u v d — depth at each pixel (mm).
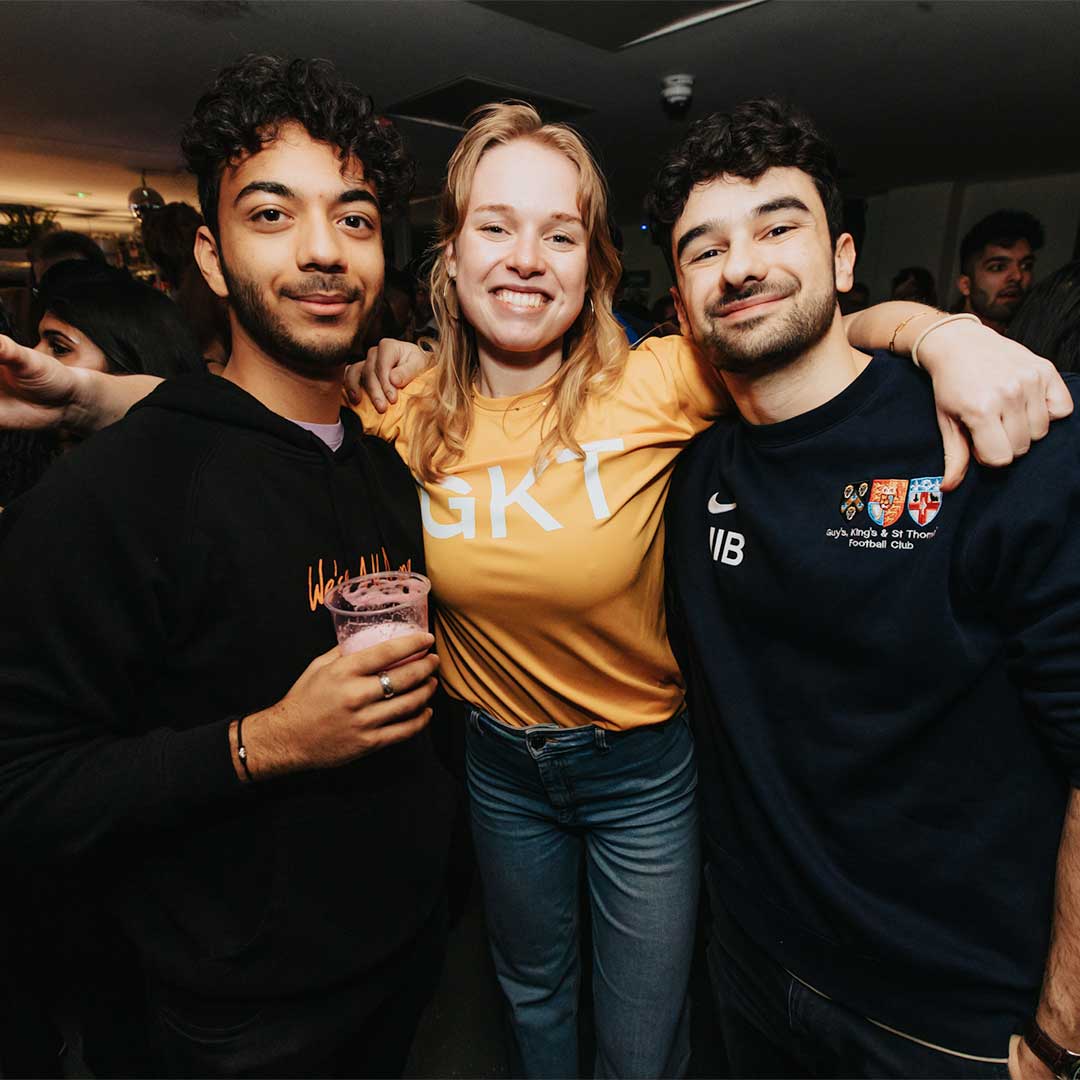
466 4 3088
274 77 902
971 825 928
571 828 1389
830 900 979
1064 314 1134
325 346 942
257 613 901
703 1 3084
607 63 3809
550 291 1156
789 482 1000
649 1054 1370
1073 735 821
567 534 1123
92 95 4082
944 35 3516
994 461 803
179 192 6840
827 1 3152
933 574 877
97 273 1461
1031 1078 888
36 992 1190
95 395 1035
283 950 938
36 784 831
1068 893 854
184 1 2992
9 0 2965
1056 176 7258
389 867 1040
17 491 1292
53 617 825
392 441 1271
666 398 1156
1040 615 836
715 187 959
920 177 7520
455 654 1335
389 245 1408
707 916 2066
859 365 1020
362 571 1025
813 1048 1117
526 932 1419
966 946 937
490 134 1133
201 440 912
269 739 831
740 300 951
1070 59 3848
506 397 1244
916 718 909
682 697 1350
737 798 1106
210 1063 959
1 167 5805
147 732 938
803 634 991
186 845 950
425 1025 1783
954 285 8094
